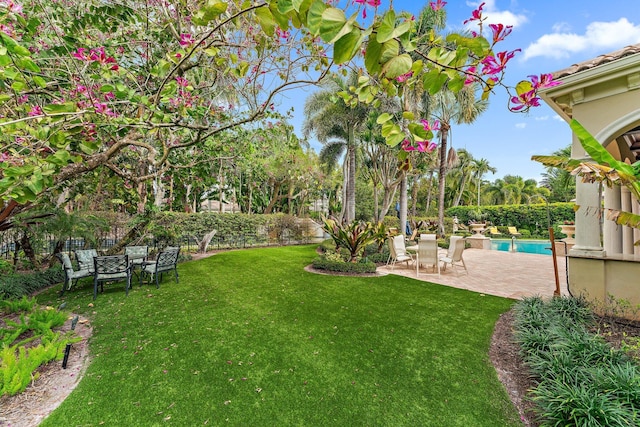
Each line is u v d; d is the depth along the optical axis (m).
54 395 2.49
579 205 4.34
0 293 4.73
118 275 5.45
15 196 2.18
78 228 6.57
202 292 5.56
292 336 3.63
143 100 2.99
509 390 2.62
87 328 3.90
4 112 2.89
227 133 6.68
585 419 2.03
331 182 25.28
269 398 2.48
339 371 2.87
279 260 9.39
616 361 2.68
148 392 2.54
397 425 2.20
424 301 5.02
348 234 8.44
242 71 2.87
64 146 2.59
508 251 13.75
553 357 2.78
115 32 4.16
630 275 3.94
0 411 2.26
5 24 2.57
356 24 1.05
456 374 2.84
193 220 13.20
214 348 3.32
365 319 4.18
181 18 3.57
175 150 6.66
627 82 3.84
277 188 21.62
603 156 2.90
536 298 4.46
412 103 12.62
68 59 3.36
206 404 2.40
